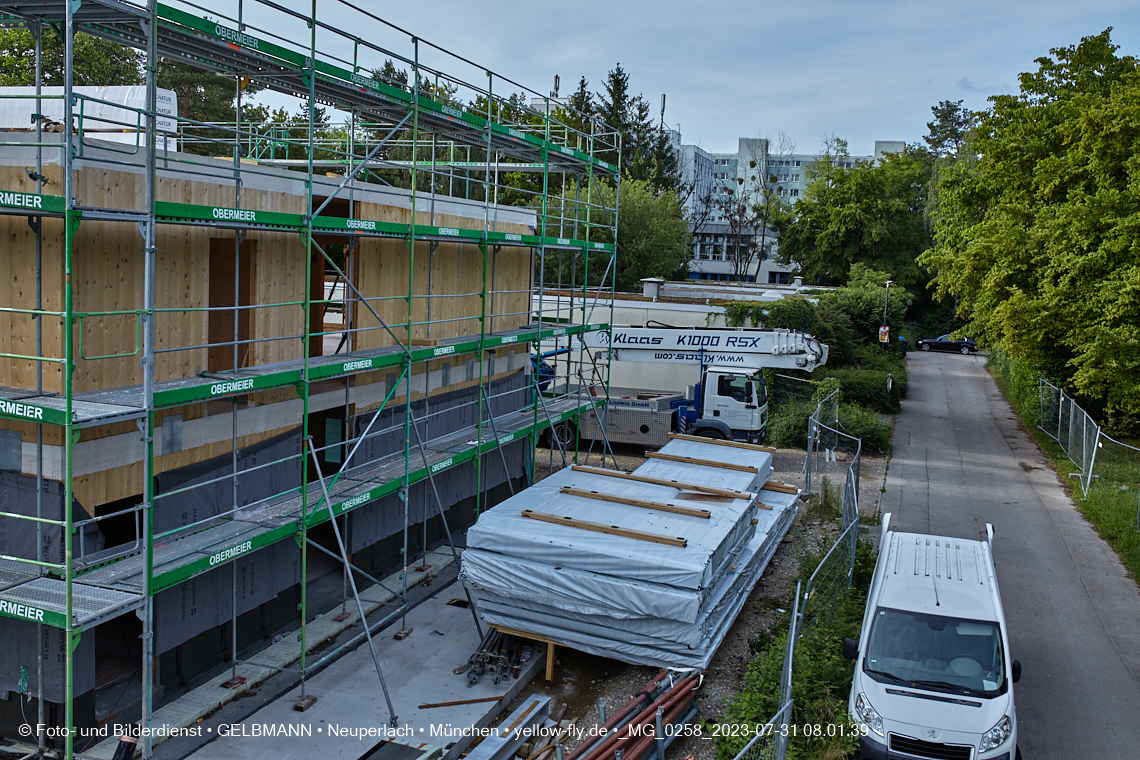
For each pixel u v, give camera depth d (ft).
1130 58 97.81
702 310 93.09
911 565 36.27
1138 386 76.54
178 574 27.81
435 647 37.93
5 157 28.32
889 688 30.68
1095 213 79.30
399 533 47.32
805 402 88.33
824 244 192.95
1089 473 68.95
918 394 120.47
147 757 26.94
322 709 32.14
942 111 319.88
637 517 38.58
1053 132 92.79
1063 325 82.23
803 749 28.96
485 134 47.24
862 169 190.70
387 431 38.96
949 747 28.81
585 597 33.91
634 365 92.12
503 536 35.70
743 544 40.65
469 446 47.85
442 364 50.85
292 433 38.68
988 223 90.12
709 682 36.55
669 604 32.45
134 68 100.94
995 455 83.15
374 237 42.65
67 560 24.09
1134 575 50.80
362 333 43.55
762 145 299.99
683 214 207.00
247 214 29.73
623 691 35.58
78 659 28.19
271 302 36.83
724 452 54.90
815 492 66.54
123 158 29.55
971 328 98.37
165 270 31.63
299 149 98.27
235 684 32.83
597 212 146.20
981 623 32.45
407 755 29.22
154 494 31.24
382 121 48.34
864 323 138.00
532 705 33.55
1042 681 37.76
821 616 37.73
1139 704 35.96
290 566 38.65
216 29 28.14
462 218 52.29
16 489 29.01
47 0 25.45
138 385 30.48
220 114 110.83
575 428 78.54
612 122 213.66
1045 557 53.83
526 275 61.82
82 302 28.37
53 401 26.86
